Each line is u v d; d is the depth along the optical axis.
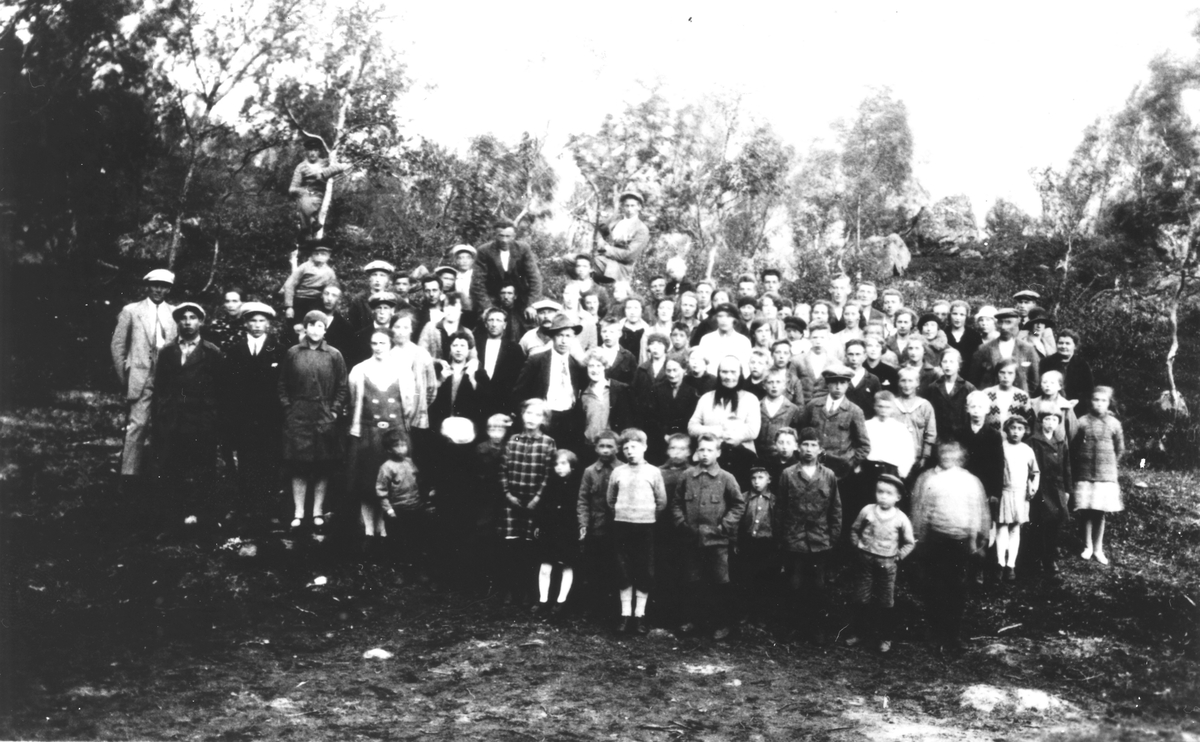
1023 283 23.44
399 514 8.55
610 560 8.07
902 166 28.36
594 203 23.62
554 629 7.80
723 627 7.75
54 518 9.00
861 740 5.89
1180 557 9.69
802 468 7.81
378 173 20.92
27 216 16.36
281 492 9.39
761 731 6.00
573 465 8.14
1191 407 16.56
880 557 7.48
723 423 8.34
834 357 9.37
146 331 9.34
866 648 7.54
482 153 22.06
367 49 20.36
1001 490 8.61
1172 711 6.41
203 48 18.78
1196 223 21.27
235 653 7.08
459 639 7.54
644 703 6.43
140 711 6.06
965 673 7.11
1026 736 5.96
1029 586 8.73
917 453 8.50
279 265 19.66
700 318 10.72
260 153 20.58
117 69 17.19
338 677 6.76
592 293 10.59
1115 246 22.44
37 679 6.44
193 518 8.97
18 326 15.00
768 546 8.12
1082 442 9.27
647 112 23.92
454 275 10.30
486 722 6.05
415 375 8.80
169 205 18.36
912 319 9.59
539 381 8.77
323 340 8.92
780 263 25.23
